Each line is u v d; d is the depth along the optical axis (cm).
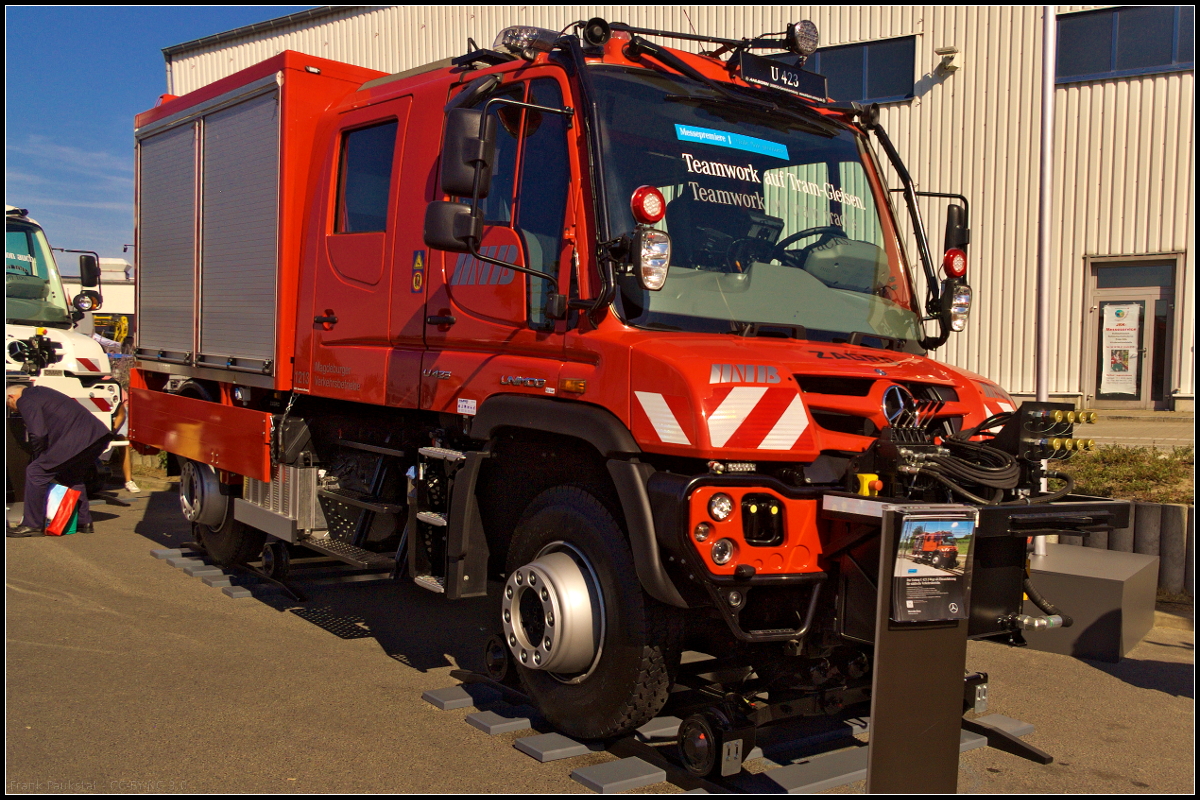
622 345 362
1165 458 903
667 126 413
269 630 566
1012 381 1480
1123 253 1413
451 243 378
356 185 534
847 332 419
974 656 548
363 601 643
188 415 684
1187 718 453
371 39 1908
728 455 329
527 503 461
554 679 407
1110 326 1463
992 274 1483
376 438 543
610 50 421
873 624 327
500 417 408
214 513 675
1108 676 514
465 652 534
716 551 327
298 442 580
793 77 468
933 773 318
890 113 1530
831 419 364
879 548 322
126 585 665
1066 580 551
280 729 411
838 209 459
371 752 389
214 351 654
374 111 524
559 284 397
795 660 386
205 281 666
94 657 505
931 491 340
